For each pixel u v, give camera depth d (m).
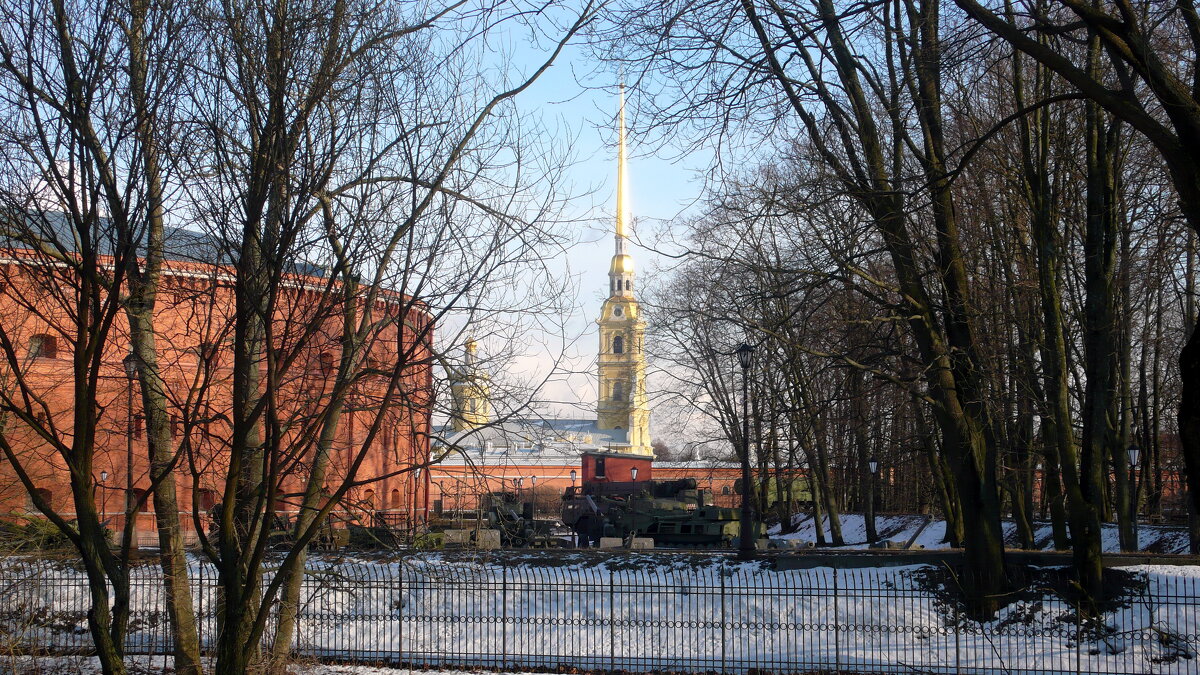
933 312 18.98
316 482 11.81
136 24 9.01
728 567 23.22
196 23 9.03
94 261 8.95
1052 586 19.45
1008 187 23.14
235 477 9.38
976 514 18.91
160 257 10.43
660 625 16.83
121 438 28.94
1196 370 8.80
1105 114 20.05
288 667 14.34
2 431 9.41
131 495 11.91
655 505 38.69
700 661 16.52
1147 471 40.16
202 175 9.05
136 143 8.91
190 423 9.53
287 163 8.86
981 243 24.44
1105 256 19.94
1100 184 18.89
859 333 21.81
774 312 25.77
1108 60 19.62
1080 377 31.88
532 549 26.27
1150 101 19.00
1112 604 18.45
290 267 9.90
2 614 14.83
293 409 12.66
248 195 9.00
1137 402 41.91
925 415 29.52
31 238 9.07
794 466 45.09
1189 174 9.80
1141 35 10.07
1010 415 28.38
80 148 8.68
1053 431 23.91
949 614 18.91
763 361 32.81
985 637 16.56
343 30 9.43
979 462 18.95
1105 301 19.05
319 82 8.98
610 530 39.50
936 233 19.06
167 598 12.32
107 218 9.49
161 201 9.15
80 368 9.05
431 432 12.67
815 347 25.77
